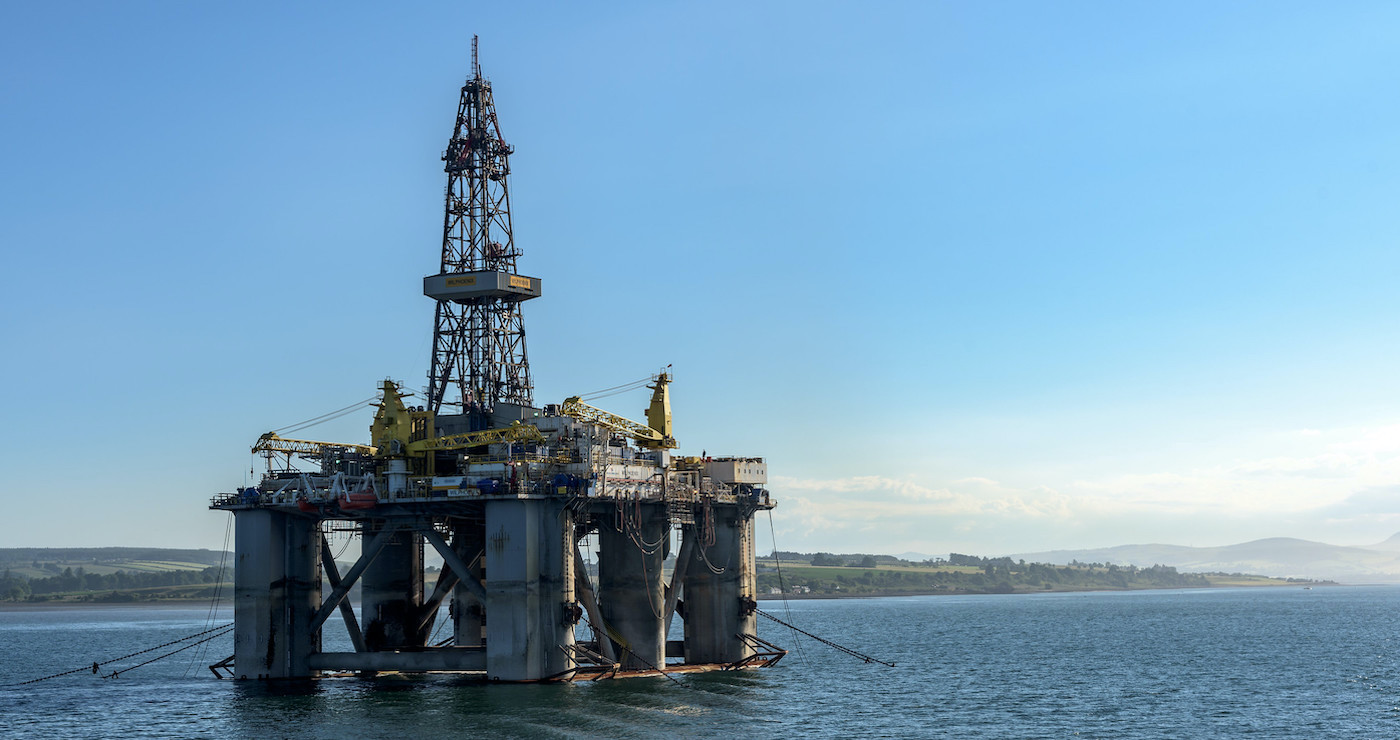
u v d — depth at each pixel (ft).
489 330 373.61
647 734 254.47
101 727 281.54
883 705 322.75
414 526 319.68
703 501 345.92
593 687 305.53
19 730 282.56
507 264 381.40
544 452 314.96
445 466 332.80
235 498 328.49
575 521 312.91
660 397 354.95
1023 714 315.17
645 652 330.54
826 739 265.13
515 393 375.25
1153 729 294.66
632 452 342.64
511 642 296.51
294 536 330.13
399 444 323.78
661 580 335.06
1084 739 278.67
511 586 296.30
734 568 357.00
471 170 380.17
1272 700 351.05
